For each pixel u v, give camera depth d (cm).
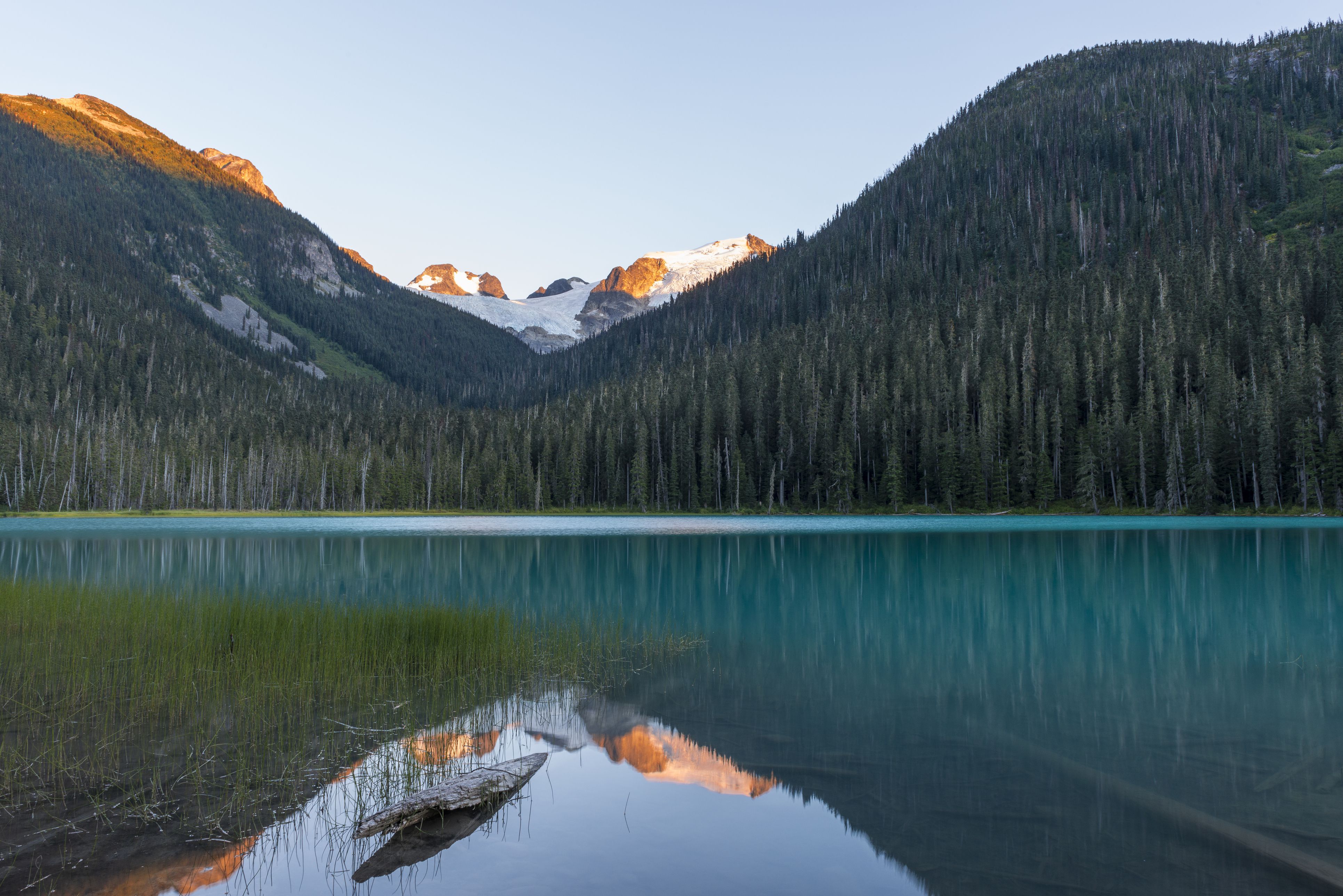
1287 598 2600
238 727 1104
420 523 9081
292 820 812
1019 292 14188
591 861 715
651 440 12225
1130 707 1260
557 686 1386
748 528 7556
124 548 5038
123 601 1938
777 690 1373
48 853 718
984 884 668
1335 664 1582
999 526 7500
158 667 1362
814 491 10625
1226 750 1030
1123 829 782
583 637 1827
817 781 927
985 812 830
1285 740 1070
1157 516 8425
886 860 717
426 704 1249
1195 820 805
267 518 10538
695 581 3114
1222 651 1733
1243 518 7756
